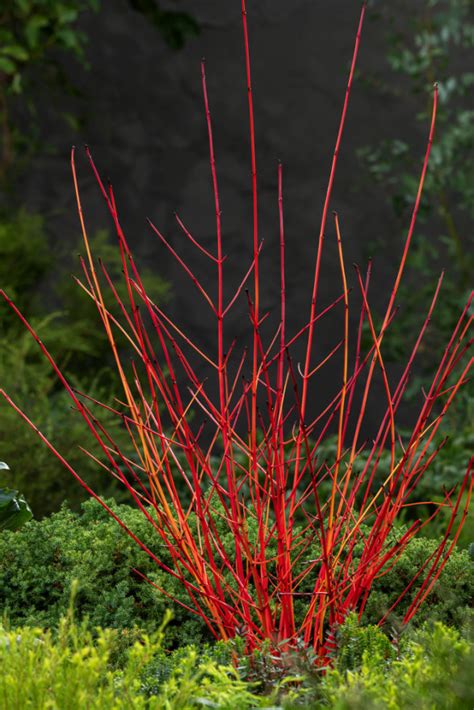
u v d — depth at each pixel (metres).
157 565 3.70
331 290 11.87
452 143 9.16
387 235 11.75
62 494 5.58
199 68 12.38
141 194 12.21
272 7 12.34
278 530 3.23
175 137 12.35
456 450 6.49
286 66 12.33
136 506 5.66
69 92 10.40
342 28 12.22
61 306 8.39
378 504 5.20
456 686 2.25
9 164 9.90
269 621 3.19
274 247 12.12
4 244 7.93
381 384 11.28
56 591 3.52
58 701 2.24
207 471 3.29
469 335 8.95
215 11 12.41
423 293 9.38
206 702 2.34
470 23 10.41
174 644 3.55
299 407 3.07
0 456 5.49
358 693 2.29
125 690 2.39
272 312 11.91
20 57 8.27
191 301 11.97
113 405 6.82
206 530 3.28
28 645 2.44
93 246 8.51
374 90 12.00
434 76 9.86
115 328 7.98
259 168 12.26
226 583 3.55
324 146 12.19
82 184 12.04
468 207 9.45
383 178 10.14
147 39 12.33
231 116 12.37
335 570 3.62
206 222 12.20
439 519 5.31
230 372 11.55
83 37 8.98
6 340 6.70
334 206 12.01
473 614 3.29
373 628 3.00
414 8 11.53
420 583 3.66
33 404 6.34
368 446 11.00
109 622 3.41
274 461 3.22
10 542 3.69
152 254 12.10
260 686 2.72
